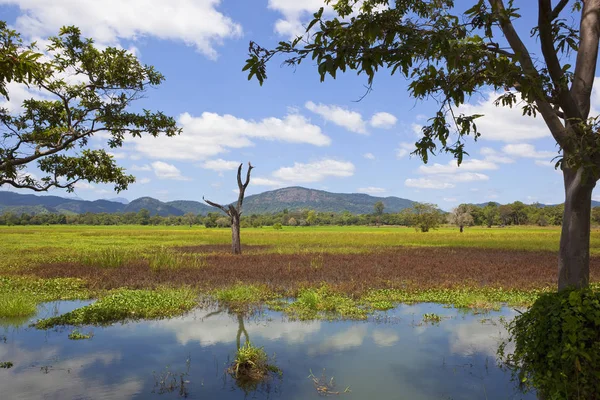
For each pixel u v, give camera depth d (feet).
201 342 26.63
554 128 15.37
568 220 16.84
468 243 133.28
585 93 16.29
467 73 14.47
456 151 14.76
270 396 18.28
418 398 18.15
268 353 24.39
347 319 32.96
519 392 18.80
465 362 22.88
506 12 12.53
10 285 47.21
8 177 33.27
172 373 21.12
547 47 15.17
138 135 38.68
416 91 14.17
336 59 11.92
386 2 22.06
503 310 36.58
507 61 14.07
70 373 21.13
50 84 33.94
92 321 32.01
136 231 261.65
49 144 33.96
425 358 23.50
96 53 36.22
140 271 59.72
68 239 155.94
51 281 49.85
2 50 15.51
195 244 132.05
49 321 31.12
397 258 81.61
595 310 13.97
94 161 39.40
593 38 16.47
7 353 24.32
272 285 48.39
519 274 58.70
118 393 18.62
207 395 18.45
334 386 19.54
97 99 37.47
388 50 12.12
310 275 56.75
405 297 42.14
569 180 16.84
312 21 12.42
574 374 13.92
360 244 130.11
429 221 250.98
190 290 44.78
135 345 25.91
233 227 93.66
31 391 18.83
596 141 12.64
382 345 26.02
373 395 18.37
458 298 41.22
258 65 13.02
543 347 15.11
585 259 16.51
